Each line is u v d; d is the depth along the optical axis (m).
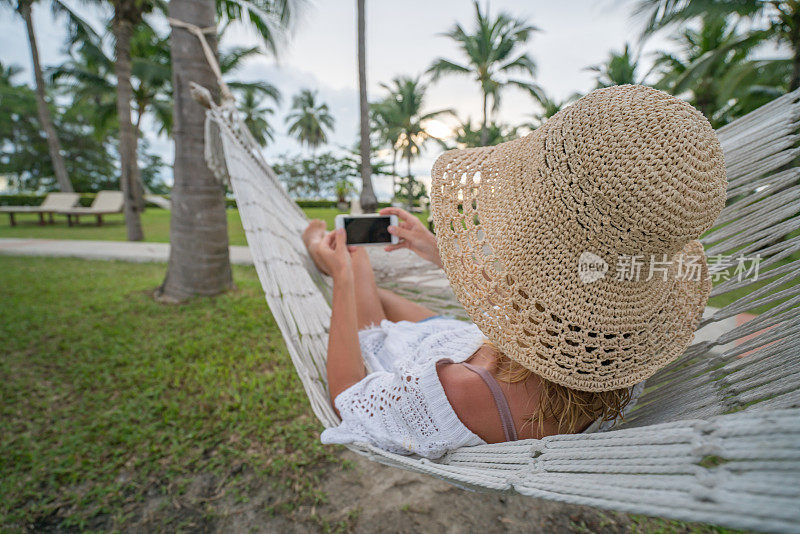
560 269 0.74
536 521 1.83
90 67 16.69
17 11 13.59
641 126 0.66
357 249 1.74
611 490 0.53
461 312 2.55
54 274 6.24
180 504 1.94
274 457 2.22
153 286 5.46
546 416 0.83
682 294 0.90
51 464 2.18
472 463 0.85
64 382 3.00
